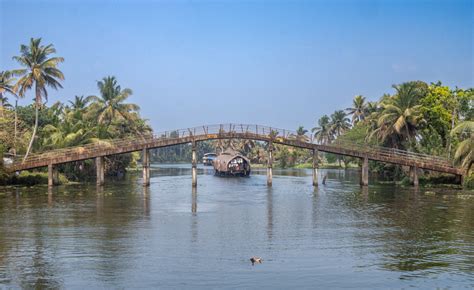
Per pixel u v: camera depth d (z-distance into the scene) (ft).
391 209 142.61
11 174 205.36
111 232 104.06
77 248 88.74
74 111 294.87
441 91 252.01
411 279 71.56
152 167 507.30
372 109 349.00
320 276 72.74
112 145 226.79
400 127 238.68
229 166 331.77
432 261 81.00
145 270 75.10
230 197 179.52
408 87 246.27
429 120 250.37
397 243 94.22
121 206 147.84
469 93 247.29
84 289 66.80
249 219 123.65
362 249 89.20
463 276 72.84
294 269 76.07
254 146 555.69
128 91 300.81
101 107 299.17
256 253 85.81
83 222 116.78
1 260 80.38
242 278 71.56
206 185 243.40
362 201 164.14
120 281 69.97
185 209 142.72
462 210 138.82
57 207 143.84
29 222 116.26
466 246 91.61
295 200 169.07
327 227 111.86
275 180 284.82
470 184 207.21
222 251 87.10
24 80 213.46
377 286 68.54
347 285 68.90
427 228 110.22
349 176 319.47
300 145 225.15
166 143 215.92
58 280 70.28
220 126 220.23
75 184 229.86
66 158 208.13
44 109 270.87
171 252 86.12
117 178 291.17
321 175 335.06
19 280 70.18
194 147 217.97
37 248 88.53
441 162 220.23
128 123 321.73
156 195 184.34
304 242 95.04
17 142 223.10
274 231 106.63
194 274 73.20
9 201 157.89
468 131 211.00
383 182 254.88
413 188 211.82
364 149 239.91
